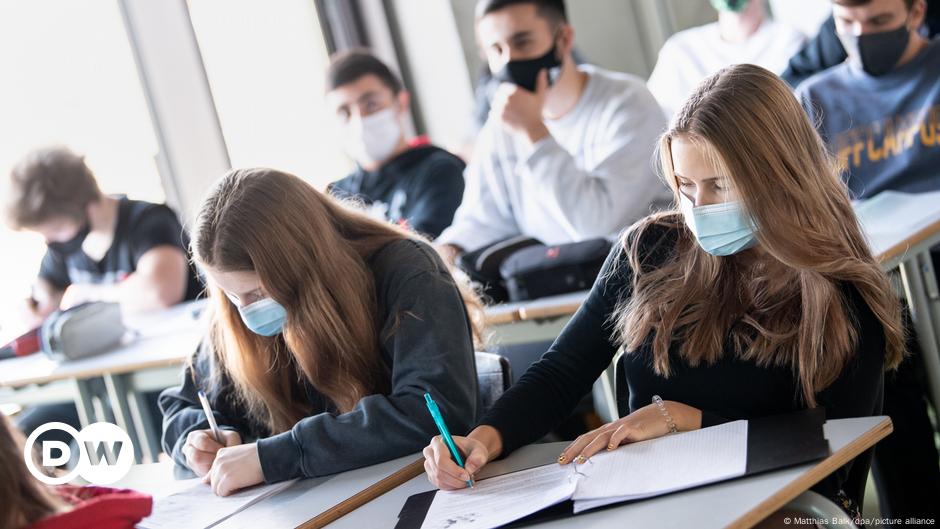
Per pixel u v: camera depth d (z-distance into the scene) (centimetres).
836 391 139
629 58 386
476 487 137
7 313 386
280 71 450
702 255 152
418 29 443
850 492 142
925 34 277
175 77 426
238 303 167
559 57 326
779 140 136
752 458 121
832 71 295
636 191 313
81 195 364
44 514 102
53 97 399
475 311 194
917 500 212
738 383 146
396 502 139
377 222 181
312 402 180
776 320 144
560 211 316
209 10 434
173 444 188
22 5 390
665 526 109
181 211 429
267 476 157
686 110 141
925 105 276
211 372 189
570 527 115
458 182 381
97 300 364
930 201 247
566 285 270
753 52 336
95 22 409
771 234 137
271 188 166
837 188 142
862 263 139
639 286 157
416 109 454
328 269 167
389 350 169
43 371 333
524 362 288
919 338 218
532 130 324
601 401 267
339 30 458
